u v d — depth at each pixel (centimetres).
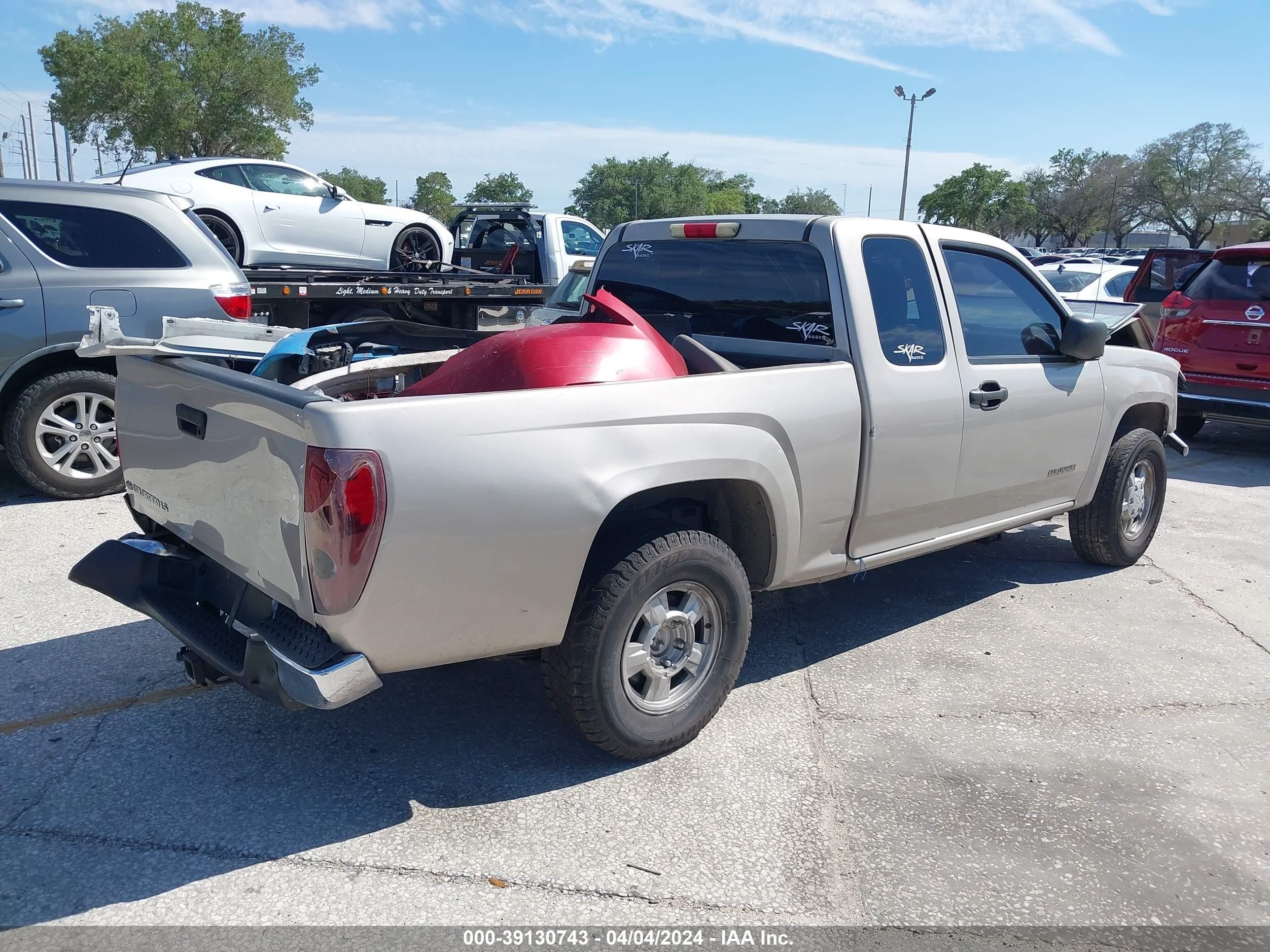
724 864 298
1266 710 411
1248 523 706
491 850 302
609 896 282
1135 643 478
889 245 422
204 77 4069
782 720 390
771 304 427
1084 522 566
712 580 350
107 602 484
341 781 337
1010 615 509
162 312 652
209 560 352
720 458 342
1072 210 7238
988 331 467
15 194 620
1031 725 391
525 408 298
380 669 293
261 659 293
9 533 580
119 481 661
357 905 275
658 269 473
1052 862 304
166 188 1123
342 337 520
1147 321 1015
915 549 443
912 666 444
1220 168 6725
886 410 401
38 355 620
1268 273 888
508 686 412
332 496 266
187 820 312
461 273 1082
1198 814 333
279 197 1210
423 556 281
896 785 345
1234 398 902
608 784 340
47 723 368
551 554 304
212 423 314
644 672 343
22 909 269
